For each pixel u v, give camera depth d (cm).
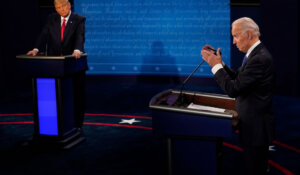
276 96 689
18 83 779
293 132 473
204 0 768
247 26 227
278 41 682
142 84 815
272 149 411
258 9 726
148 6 802
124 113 576
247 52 233
